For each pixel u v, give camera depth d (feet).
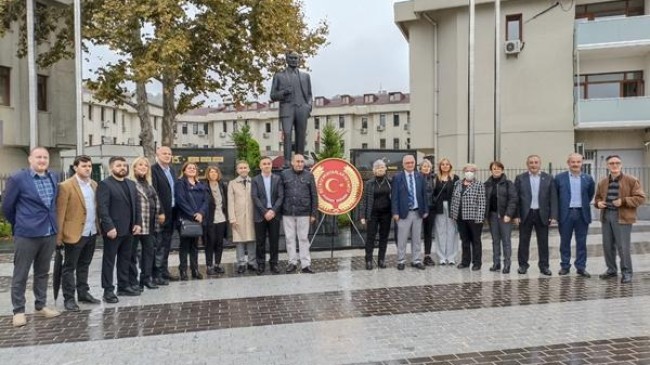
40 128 75.20
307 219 30.73
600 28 70.64
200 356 16.70
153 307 22.89
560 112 73.87
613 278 27.89
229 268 32.60
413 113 83.92
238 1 59.31
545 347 17.03
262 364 15.93
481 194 30.14
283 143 39.22
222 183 31.65
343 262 34.06
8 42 70.85
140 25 58.03
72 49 73.05
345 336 18.45
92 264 35.24
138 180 25.58
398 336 18.38
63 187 22.26
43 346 17.92
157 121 208.03
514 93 75.51
